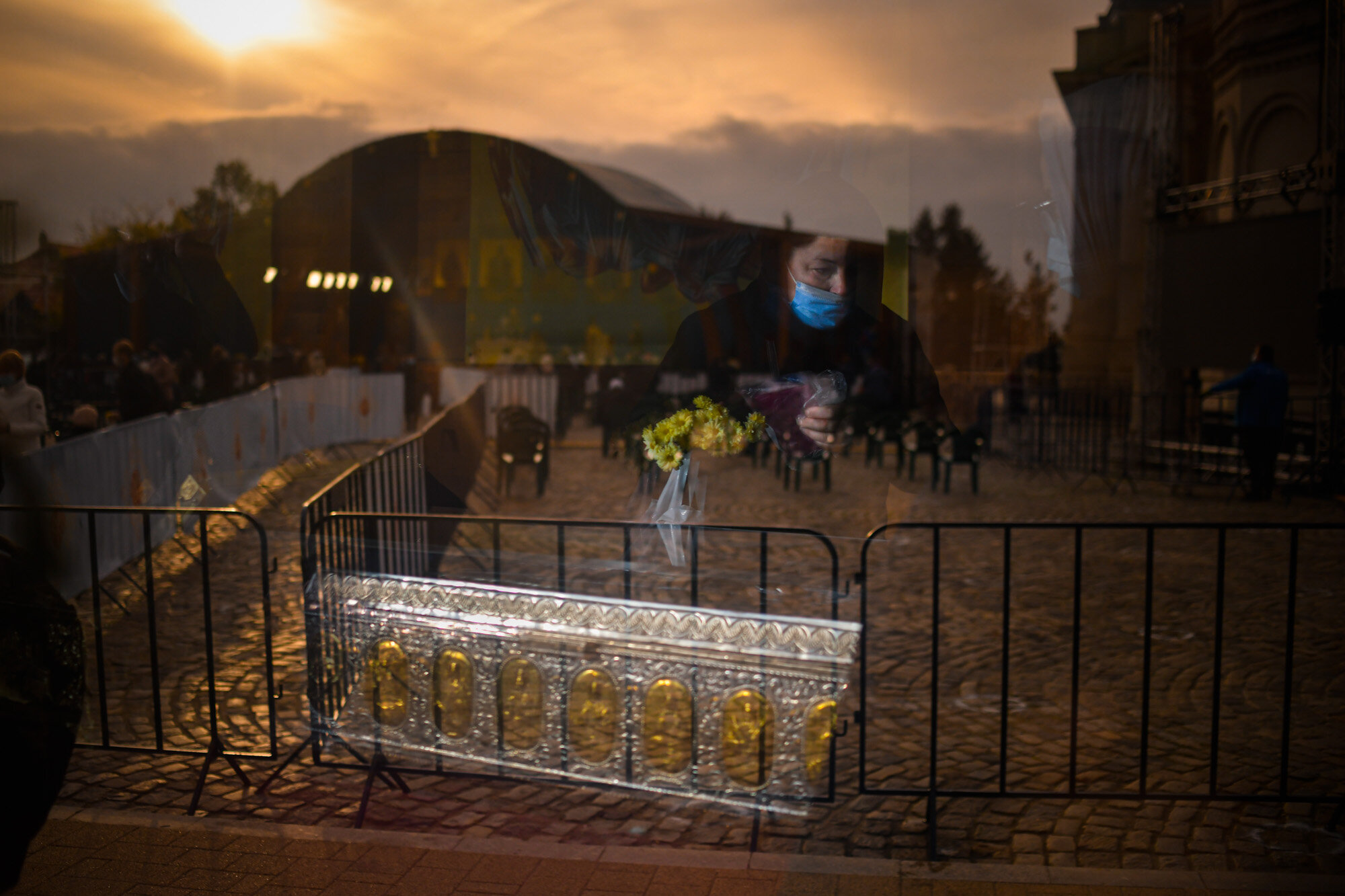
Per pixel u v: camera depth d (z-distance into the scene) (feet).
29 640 7.74
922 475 36.91
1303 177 31.76
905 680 13.38
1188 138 48.85
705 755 9.11
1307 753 10.98
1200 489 33.50
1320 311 30.30
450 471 19.33
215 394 24.02
